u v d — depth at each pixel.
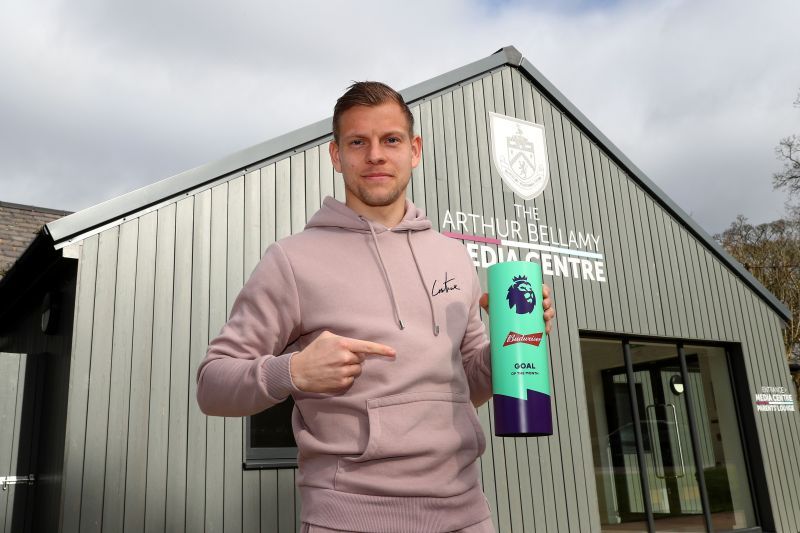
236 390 1.25
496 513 5.67
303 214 5.22
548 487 6.05
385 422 1.31
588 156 7.70
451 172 6.46
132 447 4.11
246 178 5.01
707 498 7.40
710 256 8.40
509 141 7.01
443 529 1.33
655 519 6.89
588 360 7.04
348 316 1.38
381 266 1.47
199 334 4.52
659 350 7.72
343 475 1.31
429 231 1.64
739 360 8.28
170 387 4.32
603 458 6.71
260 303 1.38
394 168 1.50
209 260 4.70
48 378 4.87
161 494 4.13
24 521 4.85
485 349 1.61
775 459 8.05
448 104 6.66
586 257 7.21
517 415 1.43
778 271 21.22
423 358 1.38
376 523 1.28
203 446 4.36
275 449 4.65
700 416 7.77
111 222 4.37
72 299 4.34
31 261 4.64
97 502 3.92
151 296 4.40
